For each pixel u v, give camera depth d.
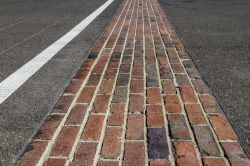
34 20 8.54
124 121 2.77
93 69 4.23
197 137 2.50
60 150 2.35
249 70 4.12
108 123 2.74
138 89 3.51
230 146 2.38
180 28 7.27
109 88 3.54
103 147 2.38
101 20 8.43
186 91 3.44
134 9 10.77
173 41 5.91
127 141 2.45
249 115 2.87
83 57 4.81
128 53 5.04
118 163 2.18
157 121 2.77
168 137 2.50
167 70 4.17
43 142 2.46
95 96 3.32
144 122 2.75
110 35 6.45
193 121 2.76
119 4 12.40
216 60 4.61
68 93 3.41
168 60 4.64
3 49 5.36
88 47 5.45
